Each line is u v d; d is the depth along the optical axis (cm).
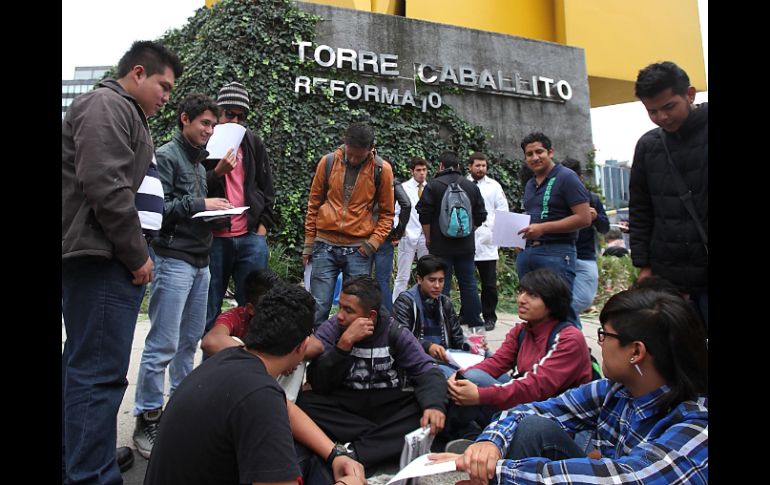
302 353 184
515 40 973
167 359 273
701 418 147
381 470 261
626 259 890
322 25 838
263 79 794
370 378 275
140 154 214
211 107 294
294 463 149
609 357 159
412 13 1107
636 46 1267
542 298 272
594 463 149
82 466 196
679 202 268
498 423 189
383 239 416
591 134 1018
